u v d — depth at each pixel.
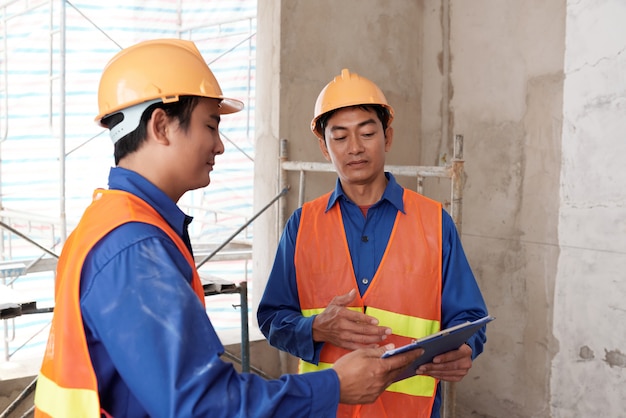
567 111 2.91
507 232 3.27
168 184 1.12
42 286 4.81
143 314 0.89
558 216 2.98
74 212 4.98
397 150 3.70
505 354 3.31
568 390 2.96
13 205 5.01
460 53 3.51
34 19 4.86
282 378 1.01
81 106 4.89
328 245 1.84
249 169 4.81
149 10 4.97
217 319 4.99
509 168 3.24
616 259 2.70
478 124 3.42
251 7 4.75
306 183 3.34
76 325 0.95
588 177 2.82
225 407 0.89
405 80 3.71
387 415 1.74
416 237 1.80
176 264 0.98
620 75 2.66
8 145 4.98
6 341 3.26
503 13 3.24
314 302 1.83
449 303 1.79
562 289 2.97
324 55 3.39
